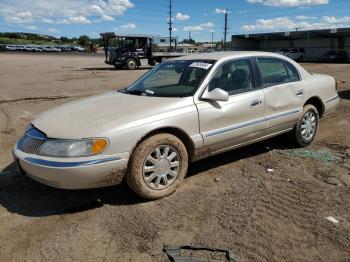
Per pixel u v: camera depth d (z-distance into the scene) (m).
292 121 5.51
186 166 4.30
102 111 4.13
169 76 4.94
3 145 6.26
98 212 3.87
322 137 6.47
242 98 4.75
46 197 4.24
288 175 4.77
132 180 3.93
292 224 3.58
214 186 4.48
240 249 3.19
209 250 3.18
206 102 4.41
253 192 4.29
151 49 28.94
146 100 4.36
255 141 5.09
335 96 6.41
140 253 3.16
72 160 3.58
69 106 4.52
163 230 3.50
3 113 9.17
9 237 3.44
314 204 3.97
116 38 28.81
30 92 13.51
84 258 3.10
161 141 4.01
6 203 4.11
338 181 4.56
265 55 5.34
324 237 3.35
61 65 33.25
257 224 3.58
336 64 33.66
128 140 3.78
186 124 4.20
